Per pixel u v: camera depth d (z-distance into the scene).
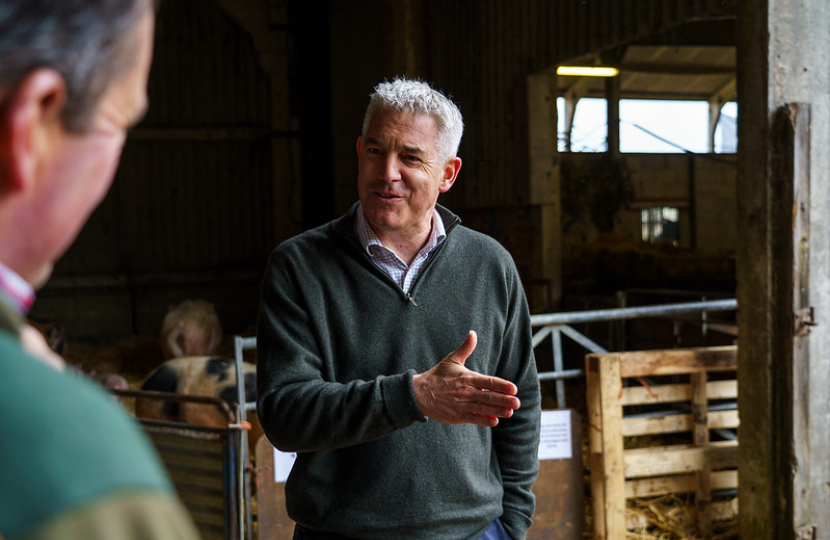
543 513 3.44
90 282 9.54
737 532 3.81
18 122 0.45
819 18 3.51
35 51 0.44
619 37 5.58
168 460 2.97
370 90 9.55
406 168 1.65
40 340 0.50
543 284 7.06
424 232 1.72
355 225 1.75
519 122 6.96
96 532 0.39
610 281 8.88
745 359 3.60
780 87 3.45
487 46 7.34
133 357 8.71
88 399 0.43
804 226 3.41
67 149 0.49
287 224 10.07
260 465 3.10
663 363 3.73
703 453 3.84
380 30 9.41
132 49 0.51
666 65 15.28
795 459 3.44
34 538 0.37
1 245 0.49
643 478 4.12
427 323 1.67
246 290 10.10
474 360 1.70
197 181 9.95
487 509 1.72
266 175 10.14
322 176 10.02
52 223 0.50
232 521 2.82
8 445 0.39
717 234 14.17
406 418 1.47
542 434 3.44
